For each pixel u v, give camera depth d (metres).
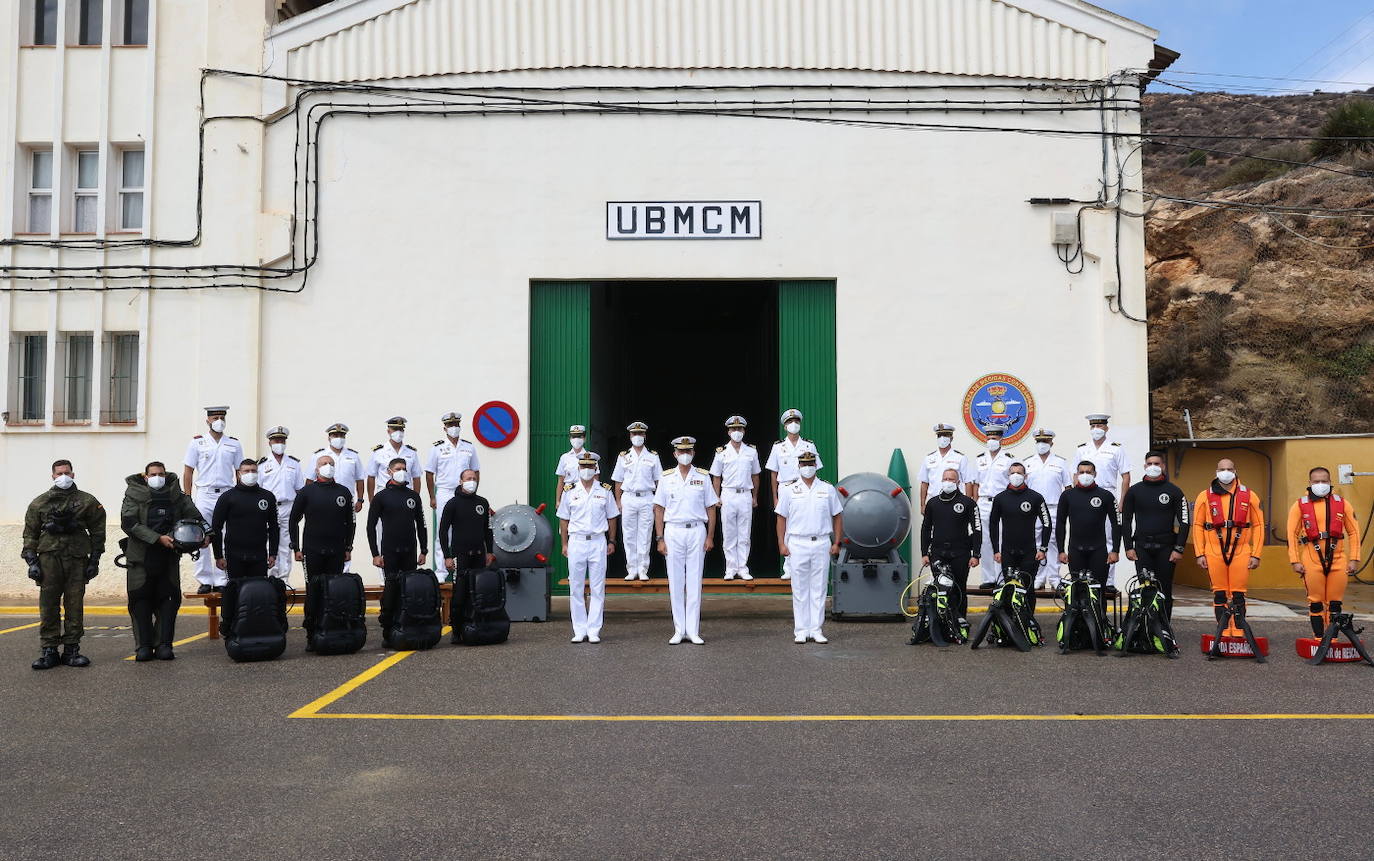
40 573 10.64
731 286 23.61
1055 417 16.38
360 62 16.72
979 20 16.62
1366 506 19.11
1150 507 11.62
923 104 16.59
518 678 9.91
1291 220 28.92
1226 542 11.19
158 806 6.17
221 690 9.45
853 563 13.89
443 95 16.70
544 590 13.99
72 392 17.00
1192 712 8.40
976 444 16.38
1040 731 7.78
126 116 16.95
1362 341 26.92
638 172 16.64
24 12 17.30
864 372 16.48
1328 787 6.39
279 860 5.34
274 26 16.75
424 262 16.62
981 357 16.45
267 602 11.03
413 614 11.52
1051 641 12.37
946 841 5.53
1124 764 6.89
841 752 7.22
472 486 12.40
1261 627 13.48
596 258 16.61
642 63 16.66
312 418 16.50
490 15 16.72
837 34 16.64
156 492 11.23
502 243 16.62
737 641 12.30
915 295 16.53
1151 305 29.59
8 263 16.83
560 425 16.73
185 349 16.62
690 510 12.16
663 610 15.54
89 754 7.29
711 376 30.81
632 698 8.98
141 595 11.09
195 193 16.73
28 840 5.63
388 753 7.25
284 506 14.87
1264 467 19.75
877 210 16.59
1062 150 16.58
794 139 16.64
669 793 6.35
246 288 16.56
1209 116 47.84
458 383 16.52
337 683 9.72
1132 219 16.47
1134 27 16.56
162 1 16.95
